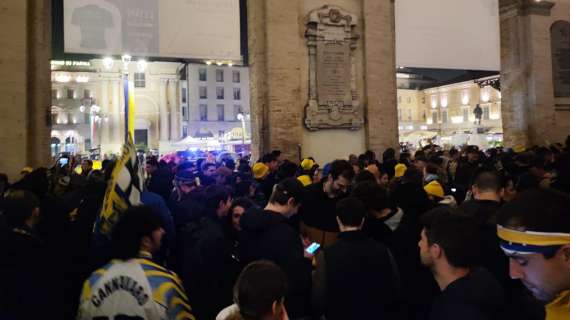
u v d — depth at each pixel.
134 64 61.53
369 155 10.00
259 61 13.95
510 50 20.81
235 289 2.18
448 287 2.34
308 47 14.35
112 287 2.90
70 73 65.25
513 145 20.75
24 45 11.64
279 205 4.28
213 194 5.14
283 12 13.82
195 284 4.16
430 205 4.41
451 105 61.84
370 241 3.71
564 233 1.62
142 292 2.88
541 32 20.30
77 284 4.71
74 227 4.97
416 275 4.06
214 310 4.14
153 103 63.34
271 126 13.56
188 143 37.66
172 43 14.12
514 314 2.39
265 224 4.01
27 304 3.36
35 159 12.10
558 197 1.70
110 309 2.87
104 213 4.11
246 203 5.00
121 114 60.91
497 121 55.28
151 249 3.26
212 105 72.25
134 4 13.84
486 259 3.24
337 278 3.53
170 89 64.31
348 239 3.68
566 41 20.83
